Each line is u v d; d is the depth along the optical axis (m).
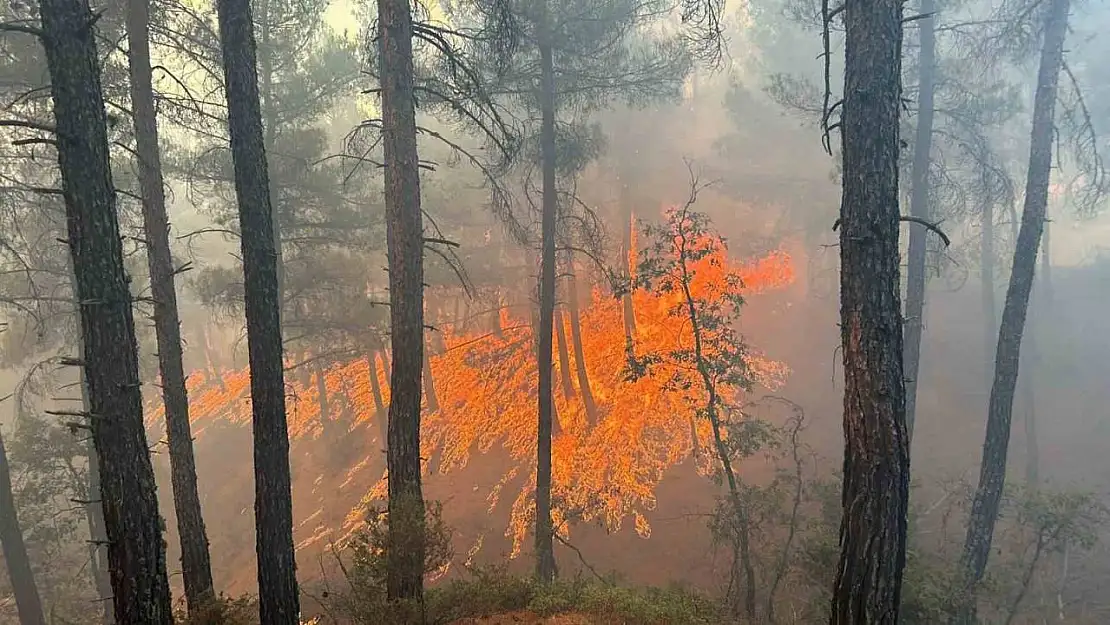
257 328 6.40
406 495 6.64
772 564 10.62
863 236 5.05
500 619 6.97
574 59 12.63
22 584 12.49
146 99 8.70
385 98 7.33
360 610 6.45
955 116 12.52
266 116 14.97
